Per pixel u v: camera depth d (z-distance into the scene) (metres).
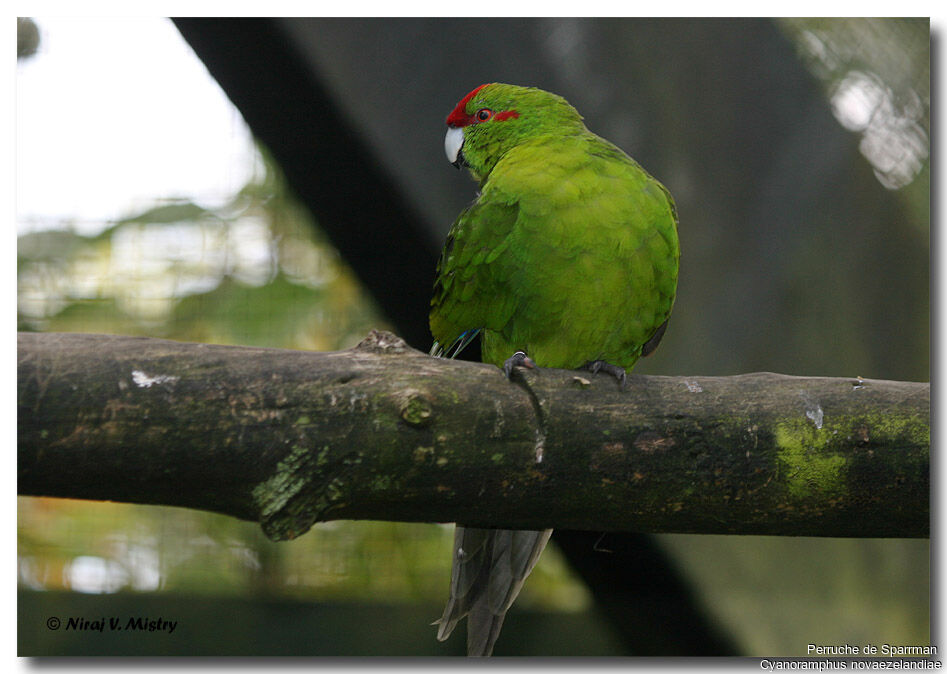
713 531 5.17
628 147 9.38
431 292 9.08
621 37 9.44
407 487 4.60
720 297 9.20
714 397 5.02
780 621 8.78
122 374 4.28
